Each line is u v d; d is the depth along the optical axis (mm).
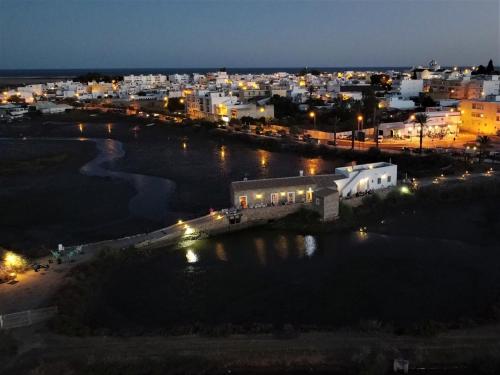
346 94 199250
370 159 111938
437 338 38125
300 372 35531
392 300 47438
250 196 72812
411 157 104750
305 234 67562
